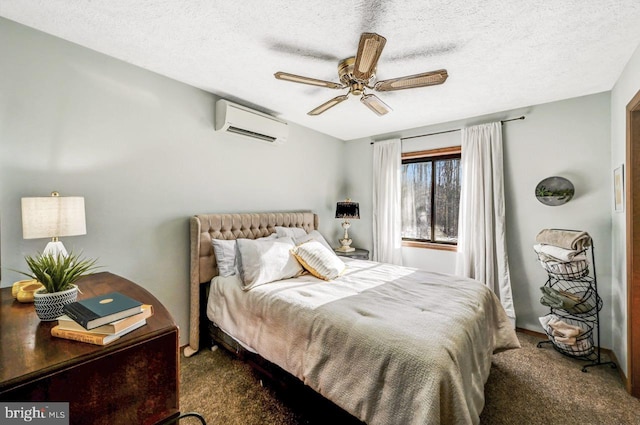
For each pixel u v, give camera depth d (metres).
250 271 2.08
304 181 3.68
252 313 1.88
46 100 1.70
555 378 2.02
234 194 2.82
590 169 2.50
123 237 2.04
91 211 1.88
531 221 2.79
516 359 2.29
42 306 1.02
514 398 1.80
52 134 1.72
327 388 1.34
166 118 2.27
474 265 3.05
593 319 2.47
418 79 1.73
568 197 2.55
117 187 2.00
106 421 0.84
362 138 4.19
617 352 2.21
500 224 2.86
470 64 2.00
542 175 2.73
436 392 1.04
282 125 3.03
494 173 2.91
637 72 1.77
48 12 1.51
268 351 1.69
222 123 2.54
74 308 0.94
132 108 2.07
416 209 3.74
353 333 1.34
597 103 2.48
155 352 0.95
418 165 3.72
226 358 2.22
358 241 4.22
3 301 1.26
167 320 1.06
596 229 2.47
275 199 3.28
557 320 2.43
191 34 1.69
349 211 3.73
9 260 1.57
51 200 1.47
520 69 2.07
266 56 1.93
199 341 2.32
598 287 2.46
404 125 3.52
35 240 1.66
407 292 1.91
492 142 2.94
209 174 2.59
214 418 1.59
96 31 1.67
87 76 1.86
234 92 2.56
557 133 2.66
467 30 1.61
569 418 1.63
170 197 2.31
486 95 2.55
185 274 2.41
